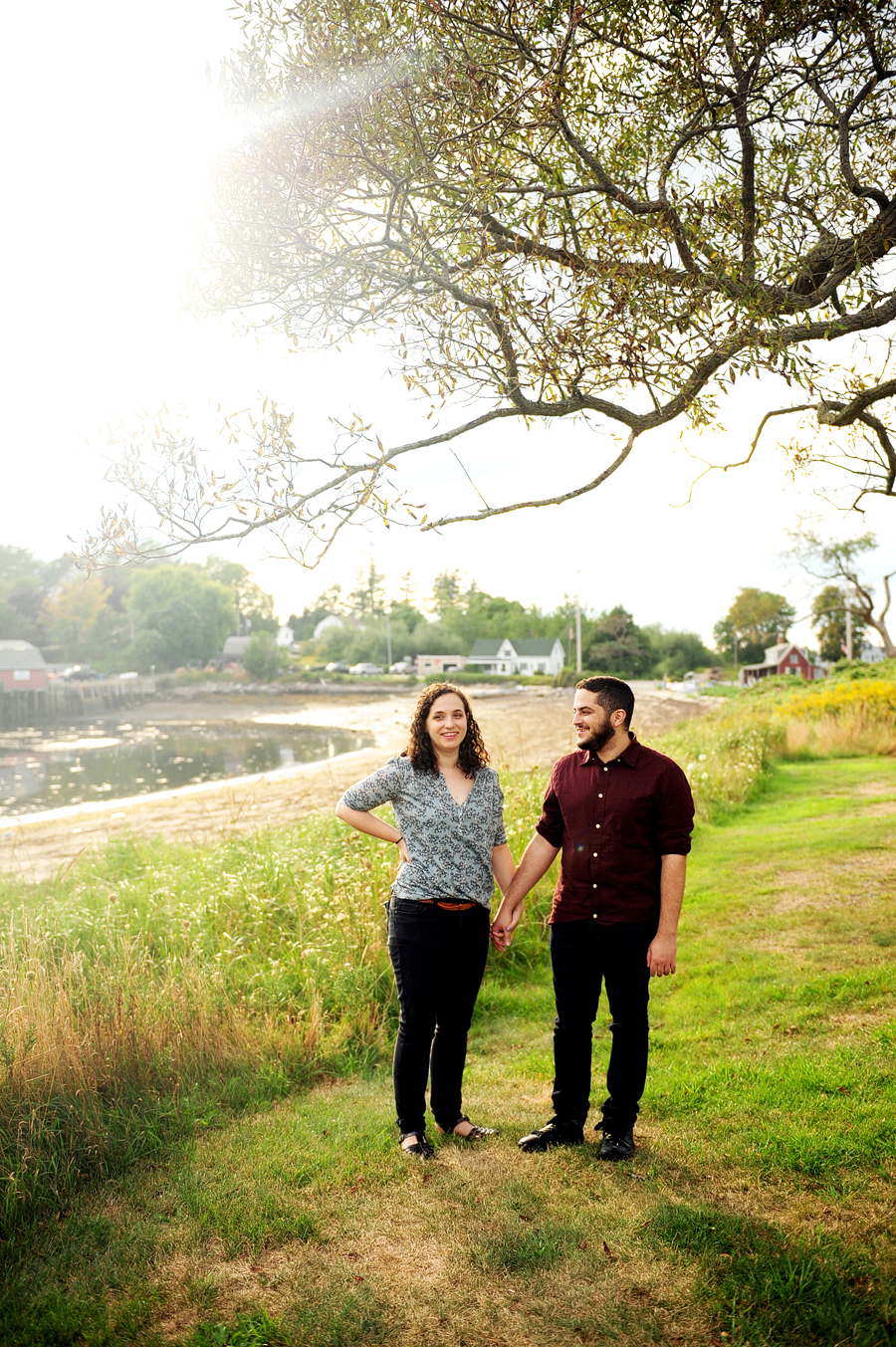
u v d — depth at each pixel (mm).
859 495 4684
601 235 3066
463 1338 2166
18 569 110562
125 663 95125
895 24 3307
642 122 3723
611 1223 2633
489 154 3041
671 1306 2230
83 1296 2439
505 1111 3658
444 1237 2621
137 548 2906
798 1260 2344
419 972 3195
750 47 3287
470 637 102062
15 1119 3262
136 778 29000
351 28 2902
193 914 5750
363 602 121688
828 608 41031
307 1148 3318
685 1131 3244
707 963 5301
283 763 33125
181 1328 2281
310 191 3123
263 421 2889
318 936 5422
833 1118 3170
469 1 2934
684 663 90500
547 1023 4895
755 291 3059
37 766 34281
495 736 24797
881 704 16656
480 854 3223
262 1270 2525
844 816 9445
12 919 5285
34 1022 3688
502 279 3055
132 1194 3037
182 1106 3670
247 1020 4414
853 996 4484
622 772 3148
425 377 3207
